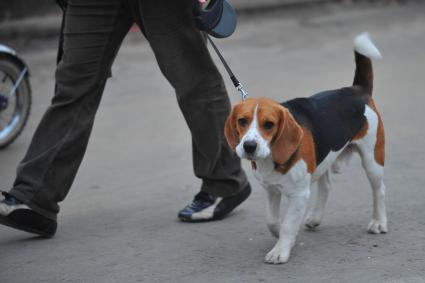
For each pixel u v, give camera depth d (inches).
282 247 310.0
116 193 420.2
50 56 798.5
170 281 297.9
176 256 323.9
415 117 540.1
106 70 345.4
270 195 319.3
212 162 358.6
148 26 338.0
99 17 334.0
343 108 321.7
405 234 334.3
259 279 295.4
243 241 338.6
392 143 481.1
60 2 352.8
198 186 426.3
